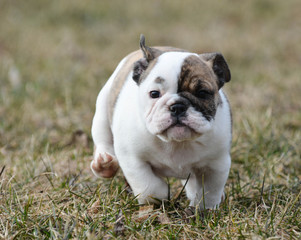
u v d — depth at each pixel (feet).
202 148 22.90
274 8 86.22
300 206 24.34
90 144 35.14
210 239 21.56
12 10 76.02
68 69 54.60
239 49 65.77
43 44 63.87
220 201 24.77
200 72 21.11
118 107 24.26
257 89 49.88
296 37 72.28
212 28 75.36
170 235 21.39
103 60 59.57
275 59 63.10
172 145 22.94
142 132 22.68
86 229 21.36
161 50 24.44
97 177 28.68
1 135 36.65
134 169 23.58
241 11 83.56
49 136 36.65
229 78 22.77
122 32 71.31
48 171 29.58
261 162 31.53
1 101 43.55
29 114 41.09
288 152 33.01
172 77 20.85
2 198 24.99
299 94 49.14
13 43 63.41
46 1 79.92
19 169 29.66
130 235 21.39
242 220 22.70
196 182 25.03
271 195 26.58
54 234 21.07
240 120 39.06
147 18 78.69
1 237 21.02
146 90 21.47
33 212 23.43
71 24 73.67
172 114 20.67
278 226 22.22
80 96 46.73
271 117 39.96
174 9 82.64
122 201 24.70
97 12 77.97
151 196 23.49
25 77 51.49
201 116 20.83
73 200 24.59
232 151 33.32
